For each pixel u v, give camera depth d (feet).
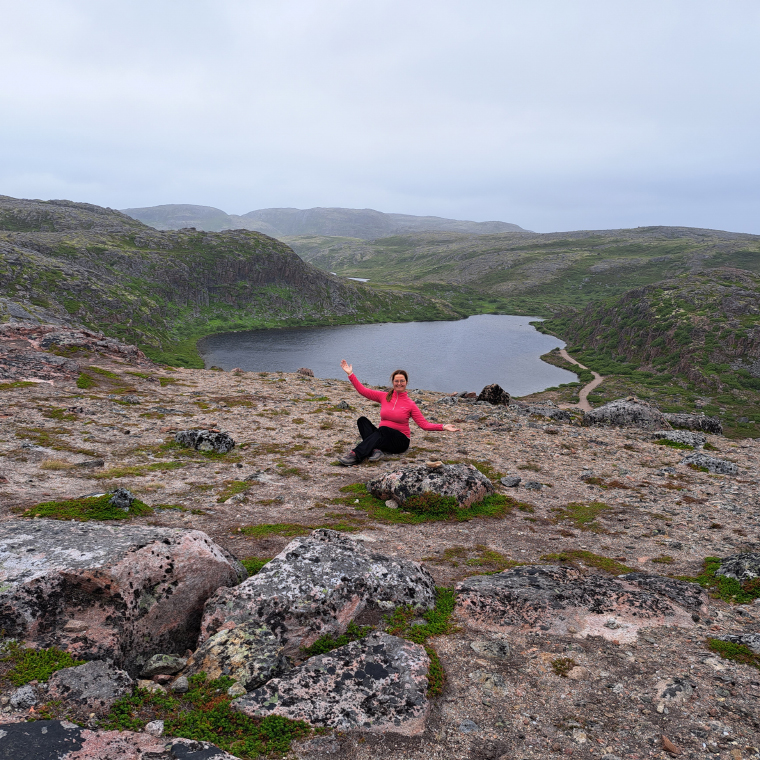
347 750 12.69
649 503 38.40
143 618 16.39
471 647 17.62
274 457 47.24
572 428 71.61
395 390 42.60
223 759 11.44
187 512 30.30
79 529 19.20
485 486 36.55
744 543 30.01
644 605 20.47
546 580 22.12
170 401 75.41
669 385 613.93
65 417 56.03
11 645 14.46
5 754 10.50
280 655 15.81
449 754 12.73
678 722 13.91
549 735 13.48
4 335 107.04
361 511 33.40
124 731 12.20
